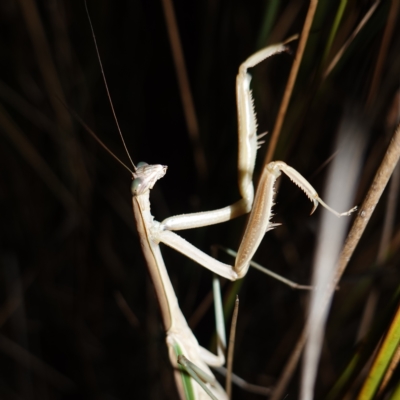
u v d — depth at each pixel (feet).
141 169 0.82
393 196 0.86
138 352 1.20
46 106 1.07
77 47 1.03
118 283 1.15
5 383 1.18
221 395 0.87
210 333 1.07
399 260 0.97
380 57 0.79
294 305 1.07
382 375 0.76
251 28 0.95
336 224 0.77
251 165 0.81
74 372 1.17
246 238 0.80
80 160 1.04
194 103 1.00
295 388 1.00
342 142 0.79
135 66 1.04
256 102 0.92
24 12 0.98
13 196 1.13
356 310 1.07
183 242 0.82
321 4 0.79
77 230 1.07
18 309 1.14
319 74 0.79
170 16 0.90
